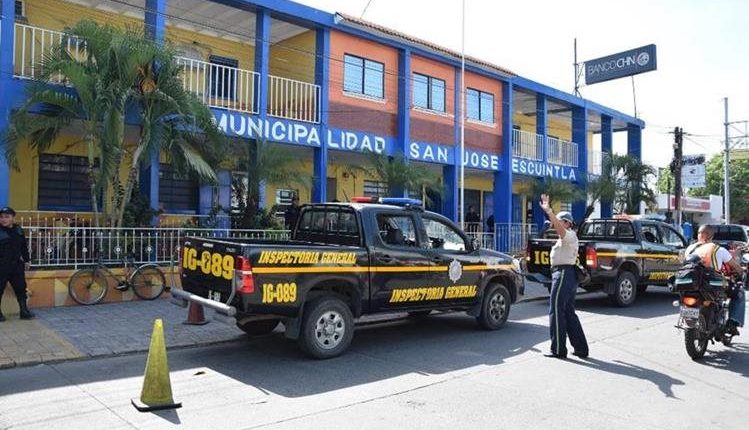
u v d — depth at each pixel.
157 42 10.85
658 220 13.18
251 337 8.24
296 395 5.66
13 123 9.77
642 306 12.15
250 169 13.17
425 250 8.23
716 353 7.73
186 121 10.99
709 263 7.63
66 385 5.92
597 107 25.45
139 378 6.20
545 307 11.84
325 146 15.45
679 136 24.88
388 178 16.00
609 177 23.62
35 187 13.63
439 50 18.44
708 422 5.04
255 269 6.45
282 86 15.41
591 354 7.57
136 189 11.84
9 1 10.51
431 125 18.77
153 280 10.80
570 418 5.07
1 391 5.70
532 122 27.59
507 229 20.58
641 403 5.54
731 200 54.44
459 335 8.77
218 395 5.64
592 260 11.24
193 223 13.01
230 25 16.00
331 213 8.16
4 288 8.65
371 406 5.34
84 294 10.11
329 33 15.74
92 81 9.99
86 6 14.59
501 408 5.32
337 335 7.24
